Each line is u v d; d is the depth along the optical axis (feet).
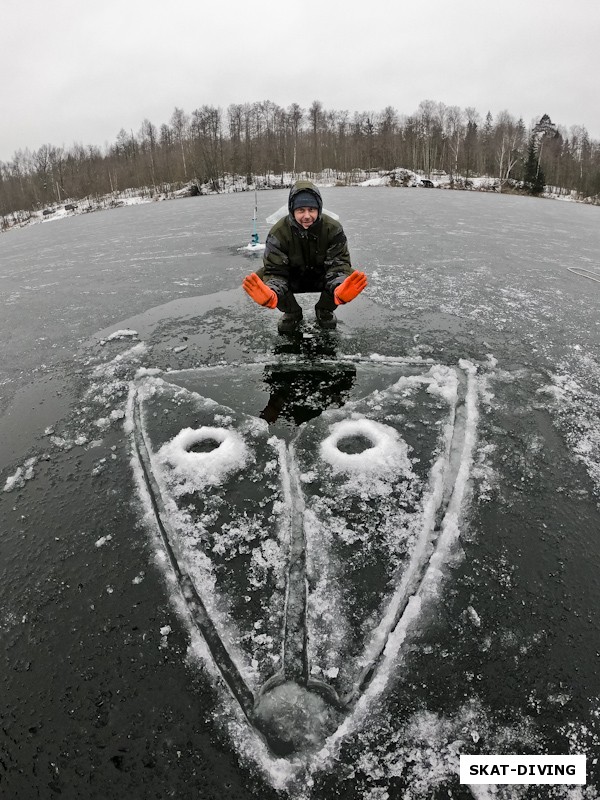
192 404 6.61
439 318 9.85
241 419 6.21
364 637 3.52
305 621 3.65
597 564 4.12
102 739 2.96
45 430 6.30
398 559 4.16
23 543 4.49
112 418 6.42
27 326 10.38
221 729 2.99
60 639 3.59
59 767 2.84
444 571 4.05
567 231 22.12
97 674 3.33
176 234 22.07
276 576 4.03
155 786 2.73
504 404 6.52
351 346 8.52
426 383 7.04
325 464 5.31
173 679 3.28
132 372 7.82
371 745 2.89
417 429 5.93
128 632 3.61
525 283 12.65
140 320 10.39
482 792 2.68
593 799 2.66
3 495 5.16
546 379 7.25
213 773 2.78
